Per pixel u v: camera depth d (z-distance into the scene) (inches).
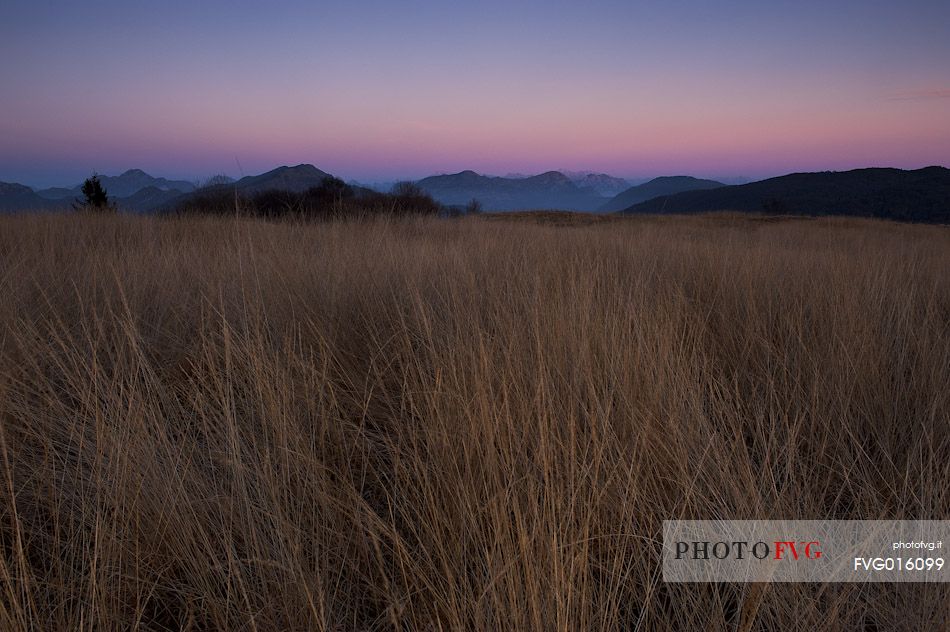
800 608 60.4
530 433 79.7
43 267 184.1
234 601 59.8
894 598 62.9
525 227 431.5
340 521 71.9
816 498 81.9
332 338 131.7
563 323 108.5
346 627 61.1
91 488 76.1
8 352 109.5
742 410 104.3
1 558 54.1
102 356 120.2
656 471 75.6
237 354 106.7
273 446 86.7
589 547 67.8
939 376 104.7
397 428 93.8
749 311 144.6
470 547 67.2
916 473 82.4
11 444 81.2
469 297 142.1
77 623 57.8
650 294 150.6
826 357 117.5
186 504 68.9
